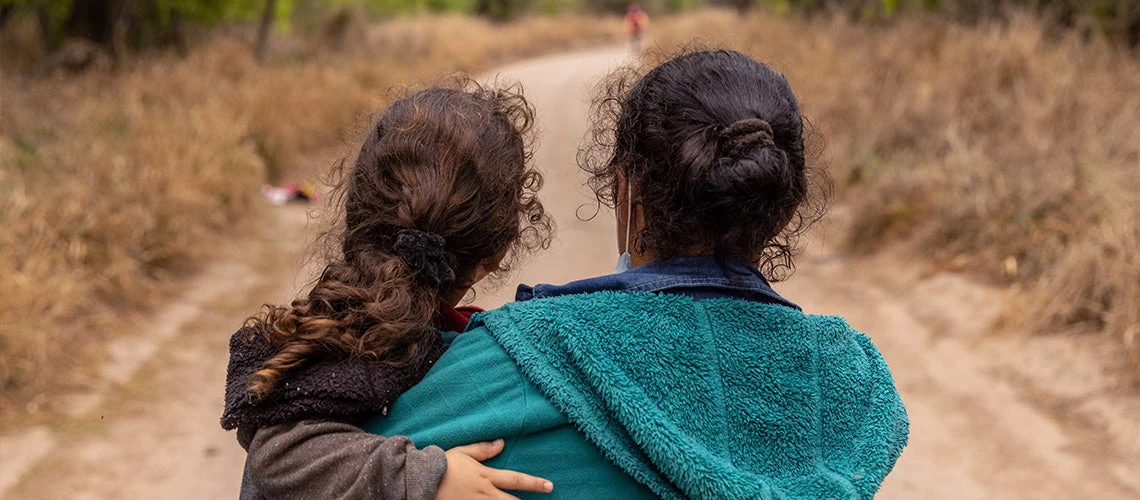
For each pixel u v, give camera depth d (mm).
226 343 5055
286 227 7285
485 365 1188
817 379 1243
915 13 11594
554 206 7375
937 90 8281
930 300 5523
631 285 1229
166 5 13180
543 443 1162
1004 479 3748
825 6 15391
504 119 1388
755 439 1163
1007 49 8500
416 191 1270
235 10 14516
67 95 8844
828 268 6418
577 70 18719
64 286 4820
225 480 3727
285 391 1174
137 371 4598
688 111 1214
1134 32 9219
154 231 6004
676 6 38781
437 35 20328
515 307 1218
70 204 5539
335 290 1229
